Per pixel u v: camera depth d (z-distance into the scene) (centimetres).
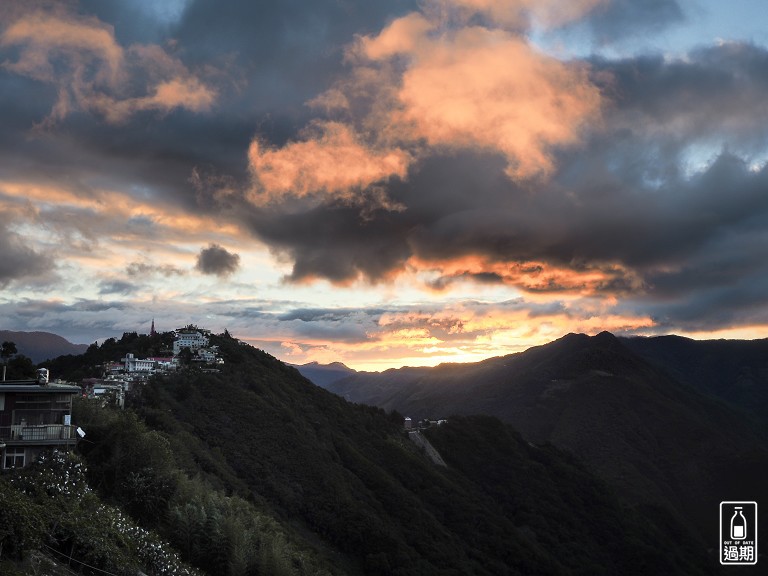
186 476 5609
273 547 5272
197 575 4341
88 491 4119
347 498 9506
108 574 3319
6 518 2991
